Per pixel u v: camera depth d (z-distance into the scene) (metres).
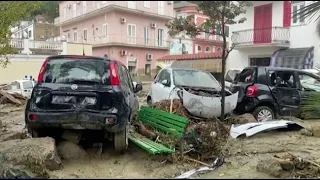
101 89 6.02
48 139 6.00
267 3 21.66
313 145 7.37
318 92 7.75
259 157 6.43
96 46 41.22
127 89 7.01
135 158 6.33
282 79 10.26
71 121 5.89
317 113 7.81
